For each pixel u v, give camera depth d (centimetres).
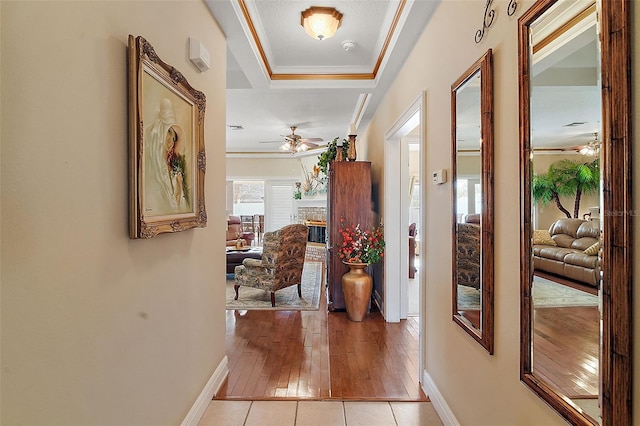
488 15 152
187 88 174
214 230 231
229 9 219
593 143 94
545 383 114
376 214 447
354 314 381
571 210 102
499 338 145
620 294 85
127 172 126
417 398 227
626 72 84
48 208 91
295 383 245
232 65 322
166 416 161
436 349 219
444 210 204
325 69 362
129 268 129
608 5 88
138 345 136
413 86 270
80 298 104
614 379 87
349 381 248
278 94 451
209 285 222
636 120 82
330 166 443
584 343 97
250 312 414
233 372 261
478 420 162
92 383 109
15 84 82
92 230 108
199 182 190
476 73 161
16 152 82
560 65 106
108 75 116
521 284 125
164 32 157
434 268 223
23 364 85
